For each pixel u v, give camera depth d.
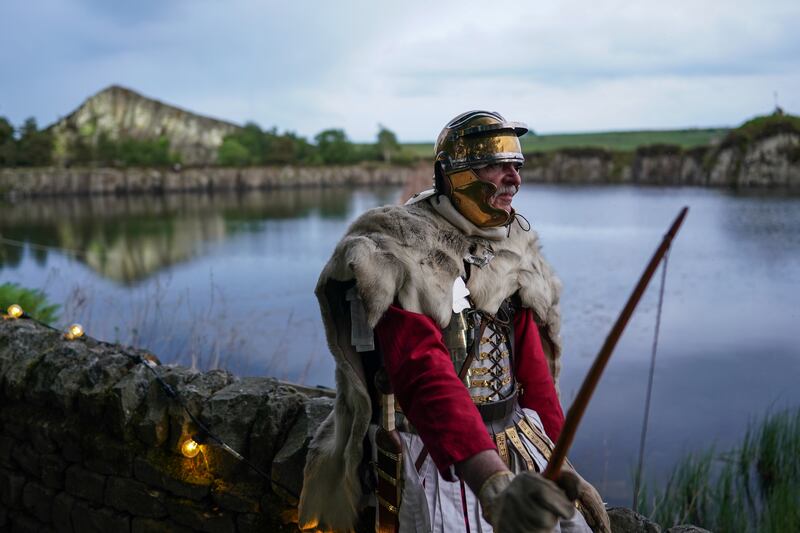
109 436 2.53
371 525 1.75
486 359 1.64
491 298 1.62
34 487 2.75
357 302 1.57
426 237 1.55
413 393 1.43
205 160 100.38
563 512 1.11
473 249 1.62
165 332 6.99
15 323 3.10
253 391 2.35
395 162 83.62
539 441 1.66
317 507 1.82
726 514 4.20
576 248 19.30
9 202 52.84
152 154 75.81
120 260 19.16
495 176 1.58
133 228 30.50
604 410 6.58
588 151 57.56
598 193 42.81
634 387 7.29
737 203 26.78
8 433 2.86
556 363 1.90
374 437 1.66
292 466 2.11
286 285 14.05
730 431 5.96
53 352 2.82
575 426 1.15
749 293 12.03
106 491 2.53
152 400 2.45
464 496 1.54
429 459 1.58
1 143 68.00
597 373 1.12
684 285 12.98
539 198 39.81
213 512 2.27
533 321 1.80
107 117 116.69
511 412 1.67
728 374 7.61
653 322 10.20
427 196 1.68
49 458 2.70
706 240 18.59
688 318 10.36
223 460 2.26
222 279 15.18
